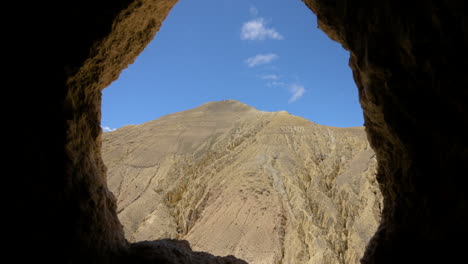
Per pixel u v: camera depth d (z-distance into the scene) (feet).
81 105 15.15
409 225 13.65
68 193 13.66
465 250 10.62
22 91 12.67
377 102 14.06
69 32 13.58
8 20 12.53
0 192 11.94
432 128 11.61
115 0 14.48
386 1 11.78
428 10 10.21
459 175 10.79
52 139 13.19
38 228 12.60
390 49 12.28
